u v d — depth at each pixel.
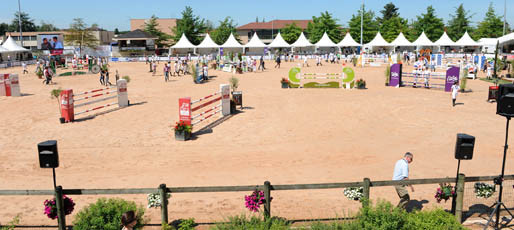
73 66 52.00
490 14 85.56
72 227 8.12
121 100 23.39
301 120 19.33
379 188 10.48
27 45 109.19
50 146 7.49
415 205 9.27
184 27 86.19
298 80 31.88
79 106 23.52
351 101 24.89
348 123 18.59
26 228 8.30
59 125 18.66
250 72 45.41
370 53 72.19
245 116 20.41
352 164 12.64
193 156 13.71
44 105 24.22
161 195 7.61
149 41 81.50
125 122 19.22
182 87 32.88
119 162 13.11
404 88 31.48
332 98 26.25
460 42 62.91
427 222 7.09
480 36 86.12
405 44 62.62
